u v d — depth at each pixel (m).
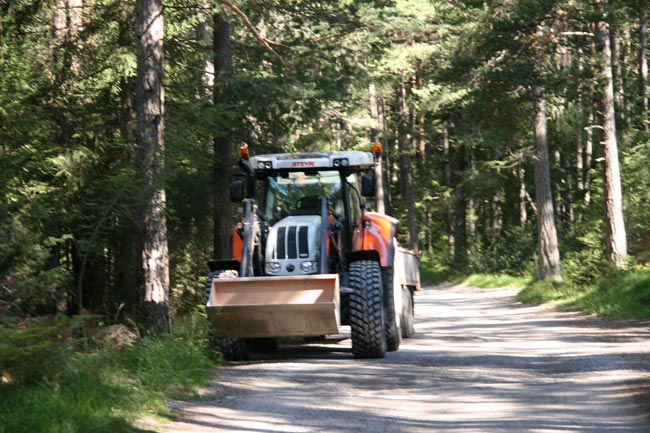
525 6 41.69
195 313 28.20
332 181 22.88
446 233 100.88
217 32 33.84
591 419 12.87
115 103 30.22
